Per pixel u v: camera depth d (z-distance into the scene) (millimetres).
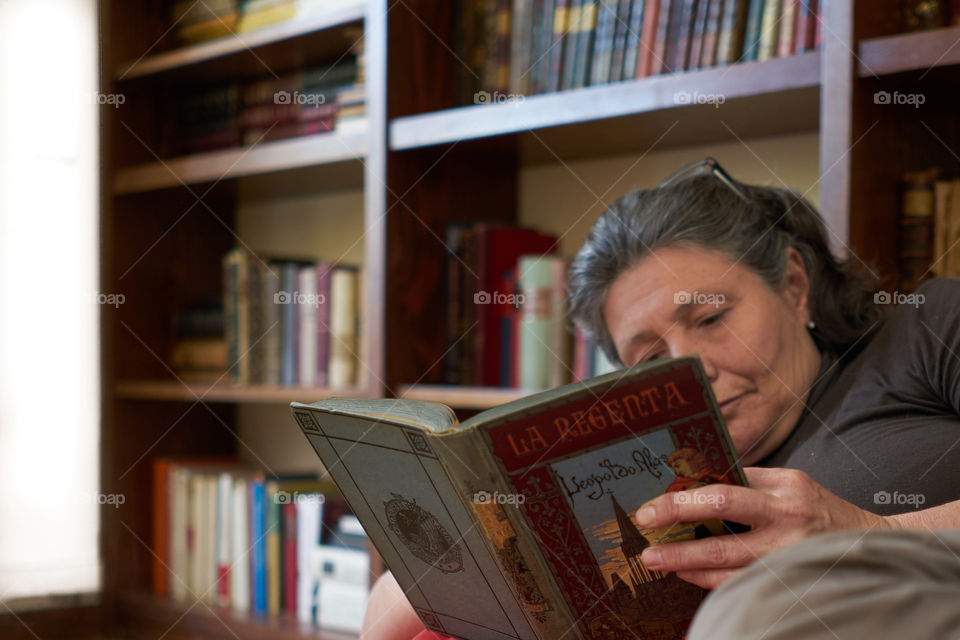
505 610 732
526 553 662
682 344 1008
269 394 1962
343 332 1887
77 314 2350
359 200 2250
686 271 1006
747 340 992
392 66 1712
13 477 2262
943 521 731
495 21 1689
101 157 2297
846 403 982
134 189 2256
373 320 1718
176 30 2320
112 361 2289
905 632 324
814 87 1228
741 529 677
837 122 1172
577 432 631
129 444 2309
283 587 1971
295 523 1941
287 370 1993
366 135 1745
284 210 2416
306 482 2016
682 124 1486
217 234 2484
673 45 1421
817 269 1062
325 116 1989
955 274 1218
